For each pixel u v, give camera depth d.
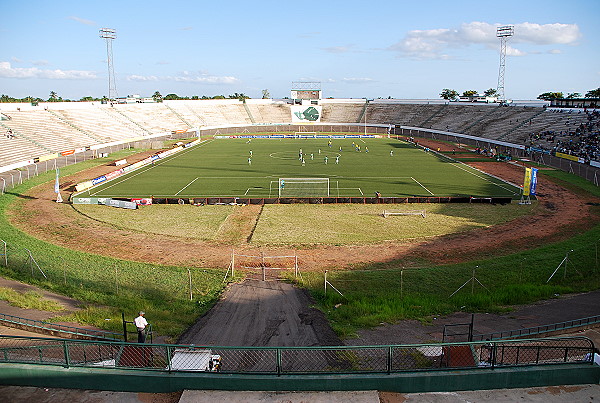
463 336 22.58
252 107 182.38
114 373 13.44
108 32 156.75
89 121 121.38
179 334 23.14
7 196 59.16
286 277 33.38
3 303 25.20
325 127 172.50
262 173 77.75
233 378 13.15
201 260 37.88
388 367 13.55
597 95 154.62
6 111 102.31
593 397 13.19
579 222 48.59
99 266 34.88
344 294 30.00
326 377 13.20
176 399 13.09
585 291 30.00
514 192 63.00
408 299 28.59
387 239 43.66
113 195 60.53
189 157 97.31
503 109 138.50
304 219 50.88
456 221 49.62
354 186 67.00
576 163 85.94
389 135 143.50
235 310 26.97
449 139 134.50
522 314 25.91
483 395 13.23
